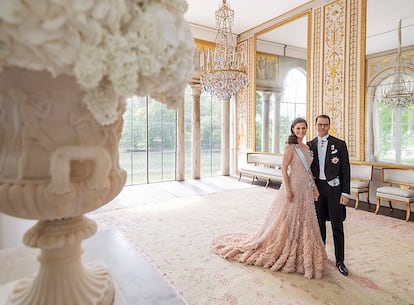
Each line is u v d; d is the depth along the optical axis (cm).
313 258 268
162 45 63
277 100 748
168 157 852
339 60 589
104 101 58
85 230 75
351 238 366
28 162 60
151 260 301
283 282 254
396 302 227
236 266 285
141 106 802
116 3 55
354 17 559
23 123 59
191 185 752
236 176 896
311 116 651
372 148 535
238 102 892
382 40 514
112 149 73
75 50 52
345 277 264
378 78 523
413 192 444
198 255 313
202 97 910
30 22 47
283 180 284
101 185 64
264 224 307
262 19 753
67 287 72
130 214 476
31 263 112
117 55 56
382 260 302
